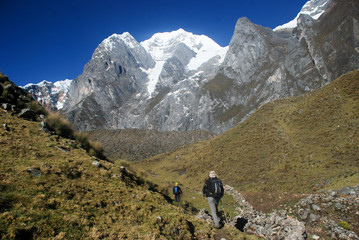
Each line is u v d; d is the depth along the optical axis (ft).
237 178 163.43
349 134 136.46
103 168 33.55
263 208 80.33
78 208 19.93
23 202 17.35
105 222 19.92
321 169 122.93
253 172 160.56
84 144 46.44
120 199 25.71
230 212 76.28
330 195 60.23
